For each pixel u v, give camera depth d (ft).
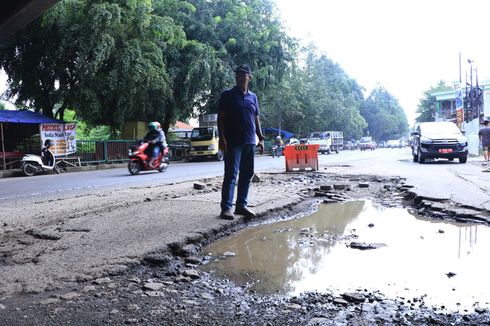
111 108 76.95
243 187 19.47
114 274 12.14
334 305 9.99
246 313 9.53
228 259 14.02
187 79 82.94
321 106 176.35
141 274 12.39
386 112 328.08
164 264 13.33
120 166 72.49
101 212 21.18
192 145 87.61
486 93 115.03
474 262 13.12
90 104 69.10
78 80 68.64
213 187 30.71
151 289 11.05
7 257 13.51
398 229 17.78
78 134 114.42
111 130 83.61
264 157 102.32
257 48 102.22
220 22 99.66
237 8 100.58
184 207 21.56
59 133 64.28
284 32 106.73
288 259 13.87
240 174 19.43
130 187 34.45
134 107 79.05
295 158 45.52
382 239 16.16
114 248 14.21
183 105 88.17
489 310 9.53
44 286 11.03
